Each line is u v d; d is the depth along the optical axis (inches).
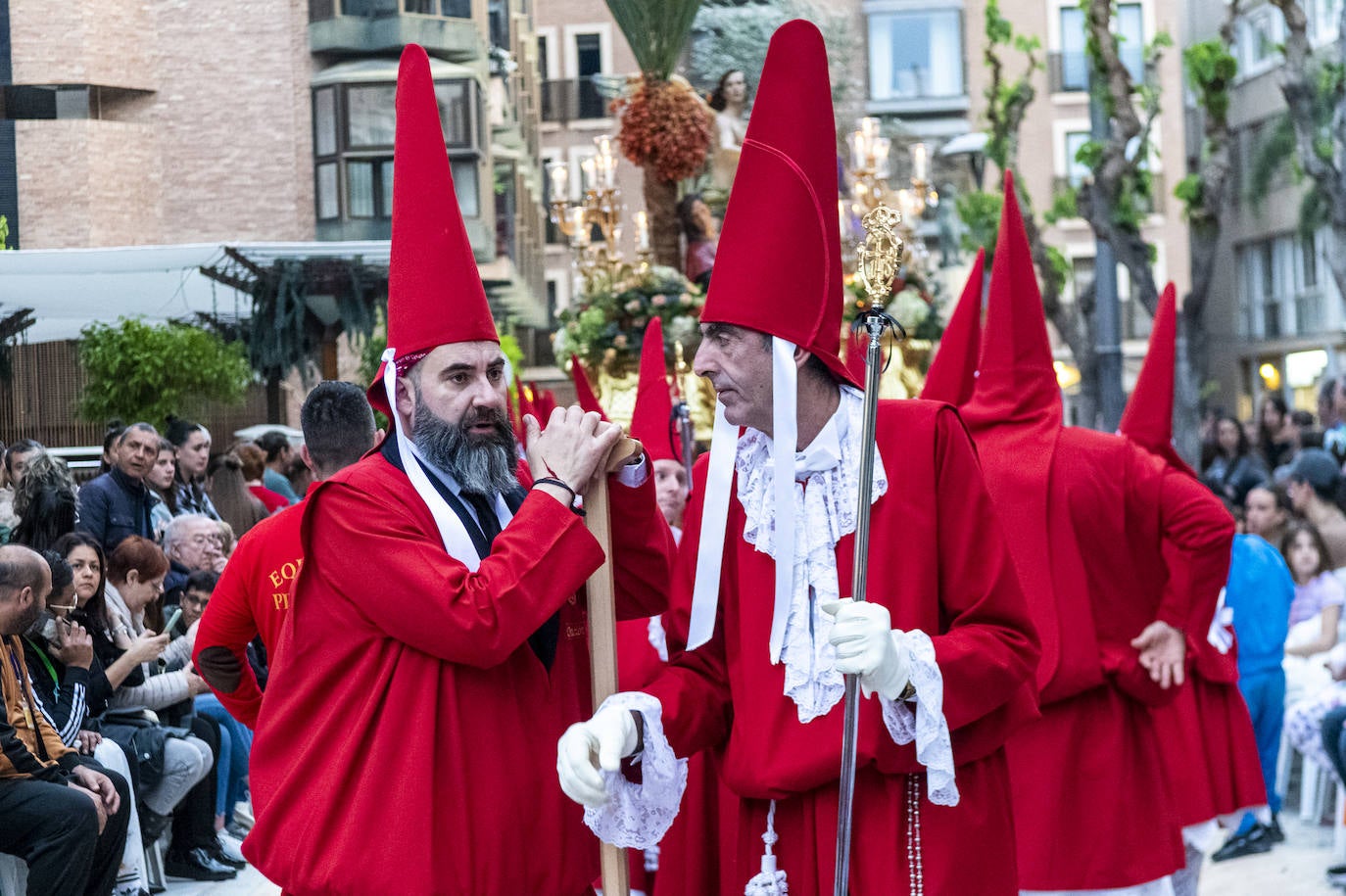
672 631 126.4
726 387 116.0
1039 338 181.8
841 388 119.4
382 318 567.2
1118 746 175.2
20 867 193.8
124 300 509.7
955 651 111.3
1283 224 1184.8
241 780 295.9
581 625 122.2
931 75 1186.6
